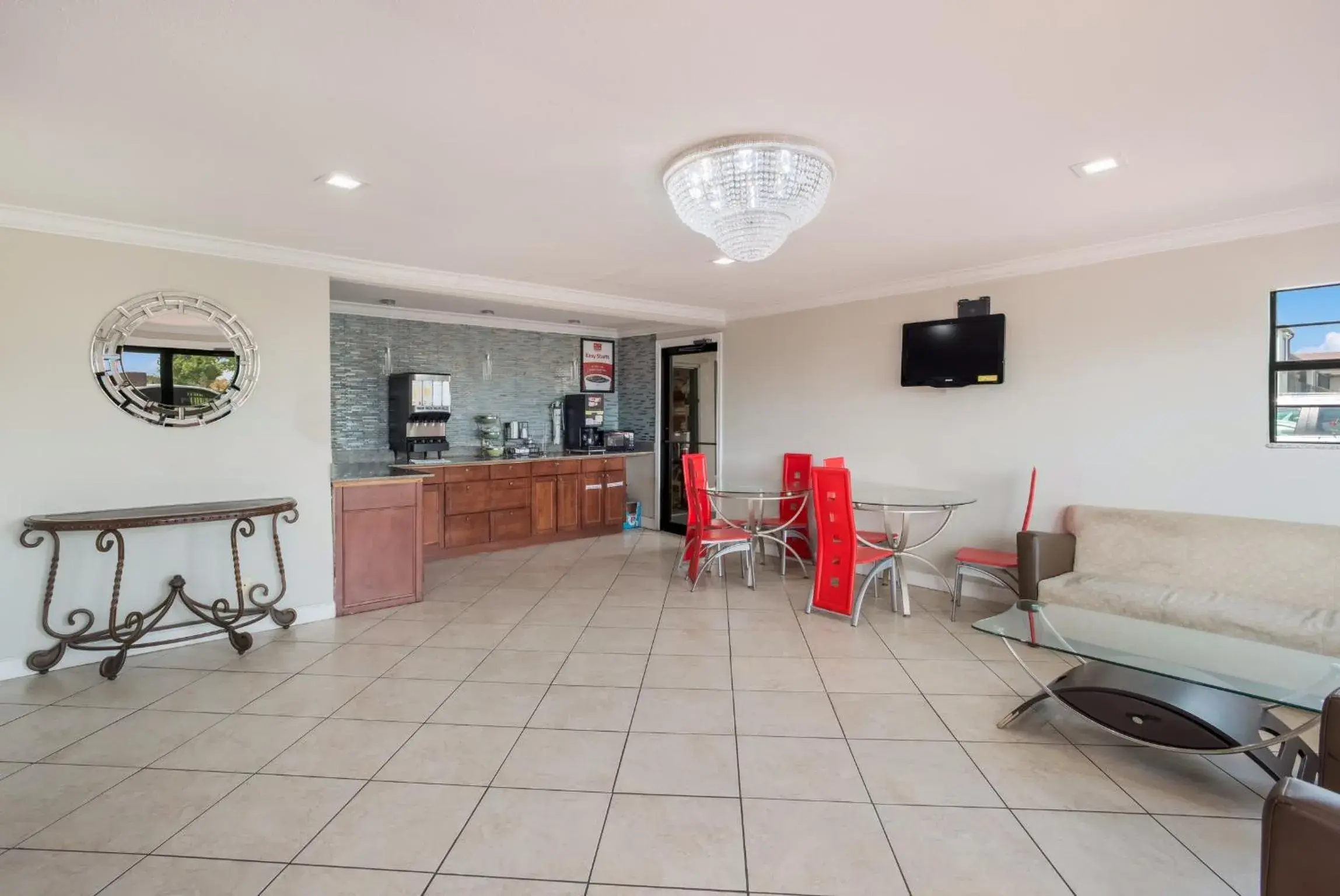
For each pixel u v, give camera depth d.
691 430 6.66
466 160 2.45
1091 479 3.86
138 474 3.39
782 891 1.74
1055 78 1.87
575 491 6.61
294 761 2.38
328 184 2.69
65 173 2.57
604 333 7.27
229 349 3.62
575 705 2.83
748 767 2.34
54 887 1.74
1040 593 3.43
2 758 2.39
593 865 1.84
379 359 5.77
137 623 3.24
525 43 1.67
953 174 2.59
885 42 1.68
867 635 3.72
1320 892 1.11
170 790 2.19
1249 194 2.87
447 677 3.12
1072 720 2.69
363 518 4.14
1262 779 2.26
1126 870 1.81
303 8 1.51
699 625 3.90
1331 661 2.30
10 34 1.60
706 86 1.91
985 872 1.80
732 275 4.45
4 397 3.07
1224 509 3.40
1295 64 1.79
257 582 3.76
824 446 5.30
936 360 4.43
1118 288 3.72
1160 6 1.53
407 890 1.74
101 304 3.27
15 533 3.10
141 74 1.81
